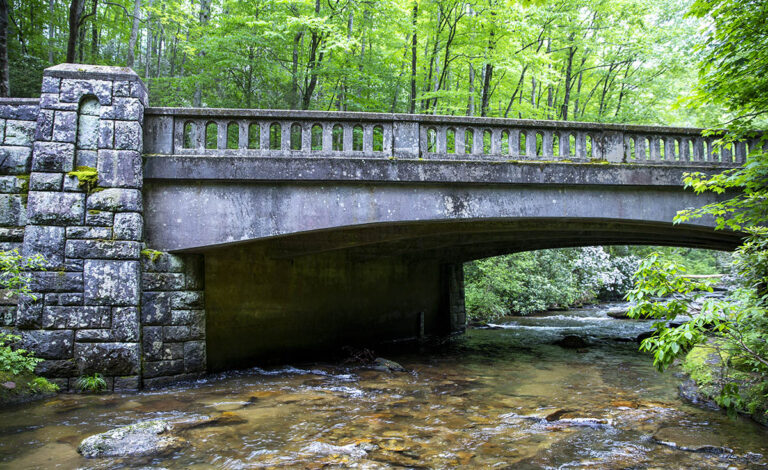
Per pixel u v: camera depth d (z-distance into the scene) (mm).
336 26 13445
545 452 5410
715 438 5957
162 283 8023
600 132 9594
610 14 19438
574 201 9344
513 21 15477
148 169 8047
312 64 15961
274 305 10938
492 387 8781
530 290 22188
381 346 13844
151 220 8117
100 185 7652
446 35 17516
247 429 5980
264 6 14547
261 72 16125
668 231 11305
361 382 9039
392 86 17922
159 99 18719
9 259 6566
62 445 5238
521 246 15562
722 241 12188
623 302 27812
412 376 9758
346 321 12859
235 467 4746
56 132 7613
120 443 5094
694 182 6867
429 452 5316
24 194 7664
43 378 7188
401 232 10969
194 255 8469
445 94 16125
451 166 8781
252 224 8328
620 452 5457
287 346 11203
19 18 17438
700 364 8820
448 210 8867
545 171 9125
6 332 7395
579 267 25781
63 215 7504
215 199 8281
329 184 8539
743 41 6742
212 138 15750
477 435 5965
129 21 20578
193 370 8312
